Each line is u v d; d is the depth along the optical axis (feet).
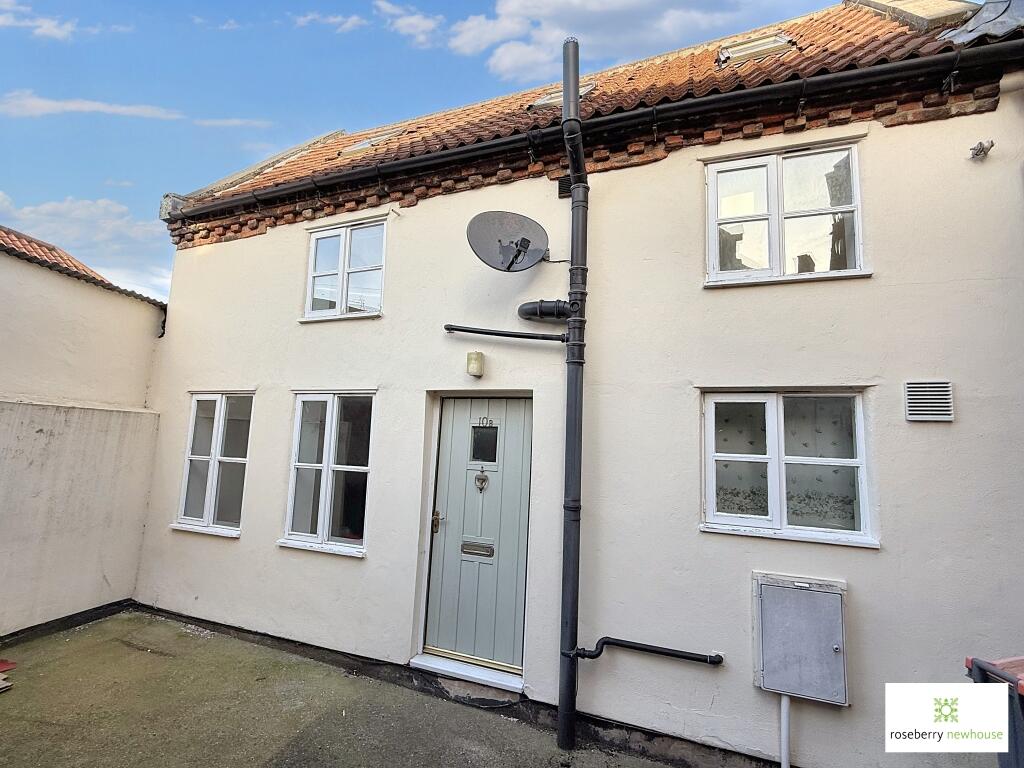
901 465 10.08
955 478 9.75
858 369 10.55
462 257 14.58
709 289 11.85
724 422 11.76
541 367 13.14
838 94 11.31
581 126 12.65
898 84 10.92
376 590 14.16
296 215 17.33
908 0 15.92
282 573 15.42
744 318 11.50
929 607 9.60
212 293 18.38
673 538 11.34
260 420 16.62
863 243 10.98
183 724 11.07
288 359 16.56
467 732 11.36
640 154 12.90
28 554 14.84
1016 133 10.27
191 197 20.61
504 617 13.21
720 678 10.69
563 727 10.98
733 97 11.68
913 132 10.88
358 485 15.14
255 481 16.29
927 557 9.71
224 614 16.06
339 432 15.71
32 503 14.94
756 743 10.30
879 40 13.29
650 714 11.05
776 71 12.67
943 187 10.54
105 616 16.74
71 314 16.52
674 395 11.78
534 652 12.10
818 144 11.58
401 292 15.21
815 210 11.50
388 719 11.68
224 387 17.49
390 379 14.93
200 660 14.15
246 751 10.25
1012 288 9.91
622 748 11.06
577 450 11.68
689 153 12.54
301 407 16.35
